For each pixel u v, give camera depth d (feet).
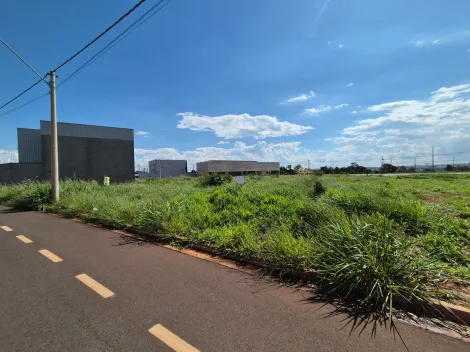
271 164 287.69
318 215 20.22
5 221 29.78
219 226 21.27
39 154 98.07
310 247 13.94
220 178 65.77
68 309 10.48
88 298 11.37
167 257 16.74
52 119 39.19
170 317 9.91
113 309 10.48
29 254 17.40
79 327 9.29
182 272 14.25
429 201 32.86
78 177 102.01
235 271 14.38
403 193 37.22
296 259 13.71
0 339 8.63
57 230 24.53
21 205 40.27
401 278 10.98
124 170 114.32
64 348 8.20
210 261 15.97
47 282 13.01
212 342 8.48
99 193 41.47
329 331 9.02
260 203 26.86
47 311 10.34
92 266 15.16
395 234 13.79
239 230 18.63
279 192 31.96
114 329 9.17
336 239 13.16
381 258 11.35
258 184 51.80
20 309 10.50
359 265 11.25
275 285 12.62
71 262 15.85
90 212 29.91
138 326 9.34
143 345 8.34
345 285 11.52
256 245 15.79
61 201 36.94
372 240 12.53
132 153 116.88
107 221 26.00
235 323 9.51
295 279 13.20
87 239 21.17
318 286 12.39
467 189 45.42
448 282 11.66
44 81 38.70
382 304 10.39
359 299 11.15
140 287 12.42
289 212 22.39
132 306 10.71
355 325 9.36
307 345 8.29
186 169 233.35
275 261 14.29
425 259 11.84
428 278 11.22
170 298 11.36
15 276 13.76
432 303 10.00
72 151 101.09
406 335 8.79
